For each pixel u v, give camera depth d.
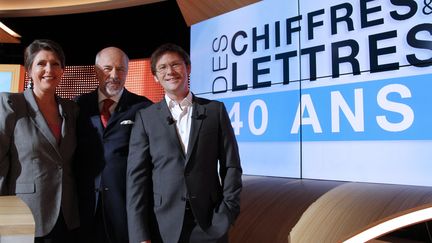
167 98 1.60
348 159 2.33
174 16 4.16
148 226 1.50
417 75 2.07
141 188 1.51
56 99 1.80
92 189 1.75
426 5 2.07
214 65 3.18
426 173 2.01
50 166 1.62
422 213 1.44
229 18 3.08
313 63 2.53
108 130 1.79
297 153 2.59
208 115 1.56
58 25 4.62
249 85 2.91
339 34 2.42
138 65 4.11
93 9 4.32
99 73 1.88
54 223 1.58
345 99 2.36
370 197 2.06
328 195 2.22
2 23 4.62
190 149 1.47
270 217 2.35
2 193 1.52
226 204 1.47
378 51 2.23
